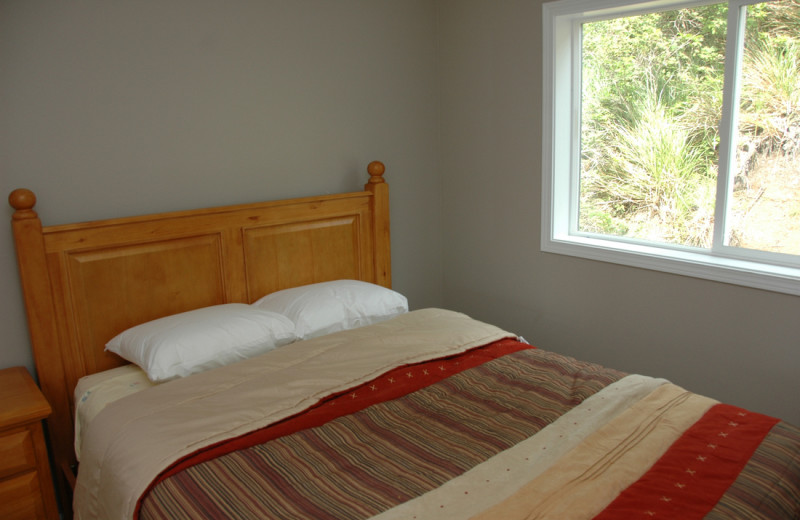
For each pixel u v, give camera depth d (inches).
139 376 87.7
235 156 105.9
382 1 119.8
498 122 121.0
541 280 120.6
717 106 98.0
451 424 70.8
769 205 94.0
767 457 61.2
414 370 84.2
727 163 96.6
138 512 60.0
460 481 58.8
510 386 79.6
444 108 131.6
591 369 83.4
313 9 110.8
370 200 121.0
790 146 90.4
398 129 127.1
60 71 87.7
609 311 110.4
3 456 74.9
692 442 64.4
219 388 79.0
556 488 56.9
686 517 52.5
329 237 116.9
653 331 104.6
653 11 101.7
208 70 100.7
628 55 107.0
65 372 90.7
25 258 84.6
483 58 120.9
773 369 90.6
